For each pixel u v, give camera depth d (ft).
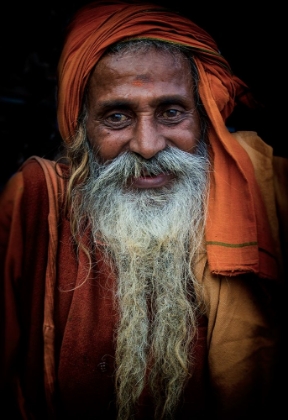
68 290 3.20
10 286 3.15
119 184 3.27
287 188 3.46
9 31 5.19
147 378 3.18
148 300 3.33
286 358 3.34
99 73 3.03
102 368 3.17
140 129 3.03
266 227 3.19
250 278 3.19
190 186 3.31
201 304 3.21
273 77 4.25
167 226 3.26
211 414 3.34
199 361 3.21
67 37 3.30
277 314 3.26
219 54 3.29
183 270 3.32
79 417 3.21
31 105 5.59
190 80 3.16
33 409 3.33
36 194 3.27
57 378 3.18
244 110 4.06
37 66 5.46
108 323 3.19
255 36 4.19
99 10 3.14
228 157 3.21
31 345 3.23
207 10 3.99
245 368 3.13
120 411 3.13
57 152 4.25
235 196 3.15
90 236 3.37
